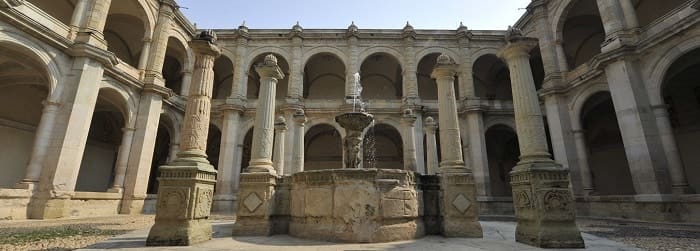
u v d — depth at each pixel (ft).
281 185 33.50
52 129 50.88
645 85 54.39
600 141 93.15
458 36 96.37
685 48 48.67
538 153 26.94
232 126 86.94
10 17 45.19
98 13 59.00
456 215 29.96
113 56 59.31
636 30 56.49
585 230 37.91
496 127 93.97
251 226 30.48
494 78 110.32
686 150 72.38
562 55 75.41
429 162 52.11
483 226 41.29
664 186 49.34
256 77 112.68
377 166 111.24
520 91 29.09
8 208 43.73
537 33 81.82
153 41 75.25
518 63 29.91
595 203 62.13
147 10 74.18
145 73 72.18
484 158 83.97
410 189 29.17
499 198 80.79
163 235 23.97
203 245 24.17
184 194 24.89
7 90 68.90
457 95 109.60
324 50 96.99
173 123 82.69
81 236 29.60
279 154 52.65
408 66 94.02
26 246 23.98
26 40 48.11
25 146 73.05
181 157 26.48
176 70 107.34
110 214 60.29
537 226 24.57
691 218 45.44
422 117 90.58
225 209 80.07
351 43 96.43
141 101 70.33
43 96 76.02
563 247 23.45
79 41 55.06
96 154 87.45
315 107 90.58
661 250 23.99
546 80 76.74
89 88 55.11
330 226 27.04
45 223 41.63
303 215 29.48
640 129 52.29
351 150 36.27
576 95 69.97
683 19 47.62
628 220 51.19
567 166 69.15
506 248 23.34
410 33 96.27
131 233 32.22
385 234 26.37
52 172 49.19
